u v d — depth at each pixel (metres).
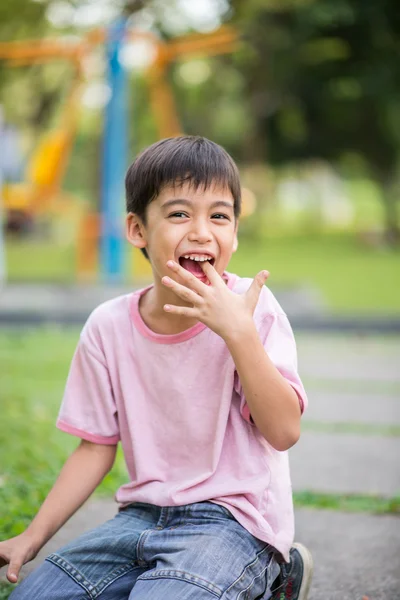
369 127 19.56
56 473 3.15
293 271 12.86
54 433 3.77
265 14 14.27
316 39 14.49
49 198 9.76
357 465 3.45
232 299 1.77
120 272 9.88
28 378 5.09
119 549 1.81
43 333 7.01
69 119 9.75
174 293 1.81
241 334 1.74
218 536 1.74
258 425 1.79
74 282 9.98
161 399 1.92
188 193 1.83
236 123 21.16
